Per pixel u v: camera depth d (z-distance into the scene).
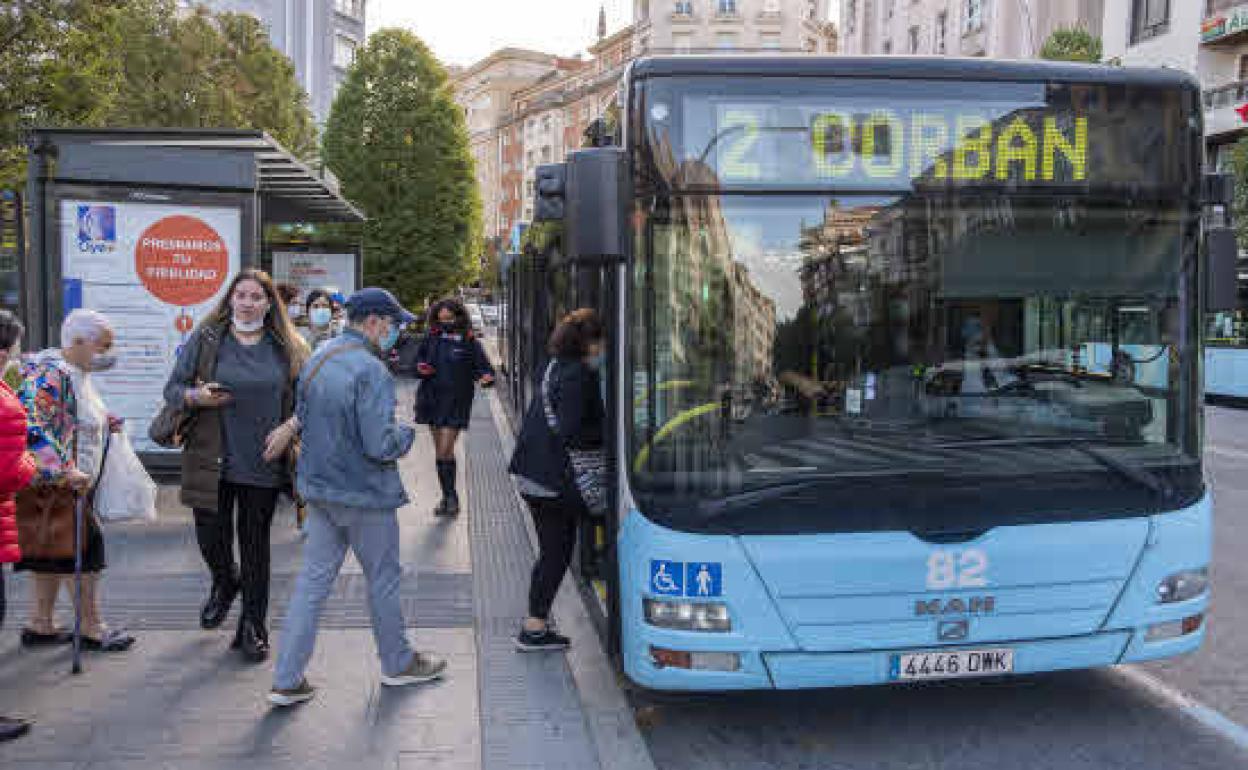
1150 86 4.19
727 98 3.98
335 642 5.23
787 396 3.94
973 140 4.08
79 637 4.75
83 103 13.12
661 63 3.97
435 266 27.38
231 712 4.35
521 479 5.02
